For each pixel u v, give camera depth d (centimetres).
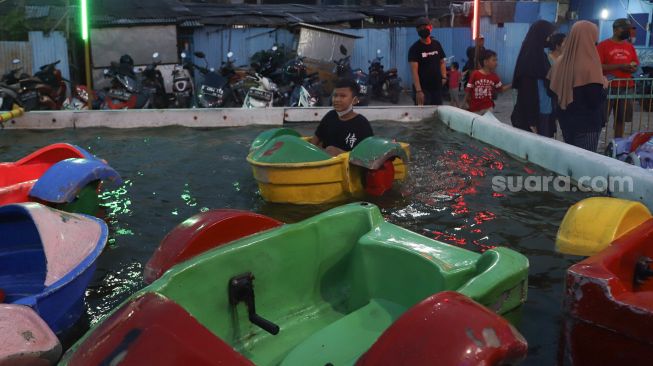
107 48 1420
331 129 581
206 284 262
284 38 1598
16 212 322
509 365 188
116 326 188
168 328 182
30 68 1402
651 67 1342
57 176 433
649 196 483
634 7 1786
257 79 1210
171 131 895
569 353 274
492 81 916
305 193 514
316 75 1314
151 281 286
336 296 316
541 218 470
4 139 827
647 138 617
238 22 1545
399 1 2141
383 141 515
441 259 278
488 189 553
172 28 1455
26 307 244
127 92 1149
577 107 666
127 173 623
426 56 1019
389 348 180
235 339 275
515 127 775
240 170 636
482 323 182
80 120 917
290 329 291
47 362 231
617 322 251
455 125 886
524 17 1905
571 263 382
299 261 300
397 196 530
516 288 262
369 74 1548
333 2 2098
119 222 468
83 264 308
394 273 292
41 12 1444
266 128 925
